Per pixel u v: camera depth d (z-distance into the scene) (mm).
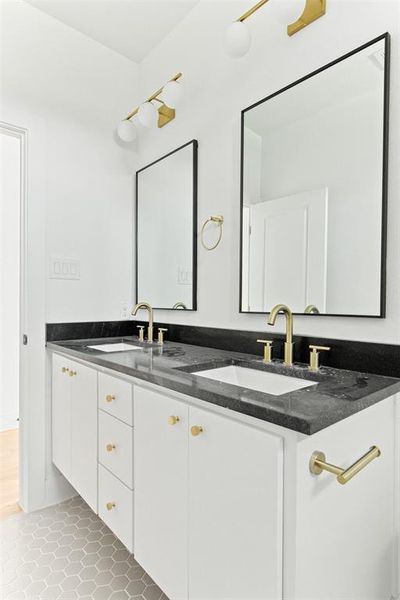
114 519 1342
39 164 1837
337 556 851
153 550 1126
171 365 1245
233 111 1600
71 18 1906
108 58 2146
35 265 1831
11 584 1312
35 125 1818
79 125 2029
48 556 1464
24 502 1812
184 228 1873
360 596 958
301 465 720
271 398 837
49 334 1897
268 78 1442
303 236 1311
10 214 2887
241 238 1531
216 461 880
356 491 914
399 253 1063
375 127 1111
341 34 1199
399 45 1062
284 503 731
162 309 2033
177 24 1936
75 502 1906
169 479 1049
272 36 1425
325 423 718
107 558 1455
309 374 1109
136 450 1209
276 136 1398
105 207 2160
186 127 1877
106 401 1388
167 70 2020
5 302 2852
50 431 1889
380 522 1031
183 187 1879
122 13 1856
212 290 1706
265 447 753
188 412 973
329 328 1231
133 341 1989
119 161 2227
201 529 928
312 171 1282
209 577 903
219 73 1675
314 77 1271
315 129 1273
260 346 1458
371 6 1123
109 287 2182
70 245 1999
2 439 2629
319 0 1237
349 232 1178
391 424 1055
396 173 1072
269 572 748
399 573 1114
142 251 2217
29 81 1819
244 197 1524
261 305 1456
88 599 1246
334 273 1215
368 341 1125
